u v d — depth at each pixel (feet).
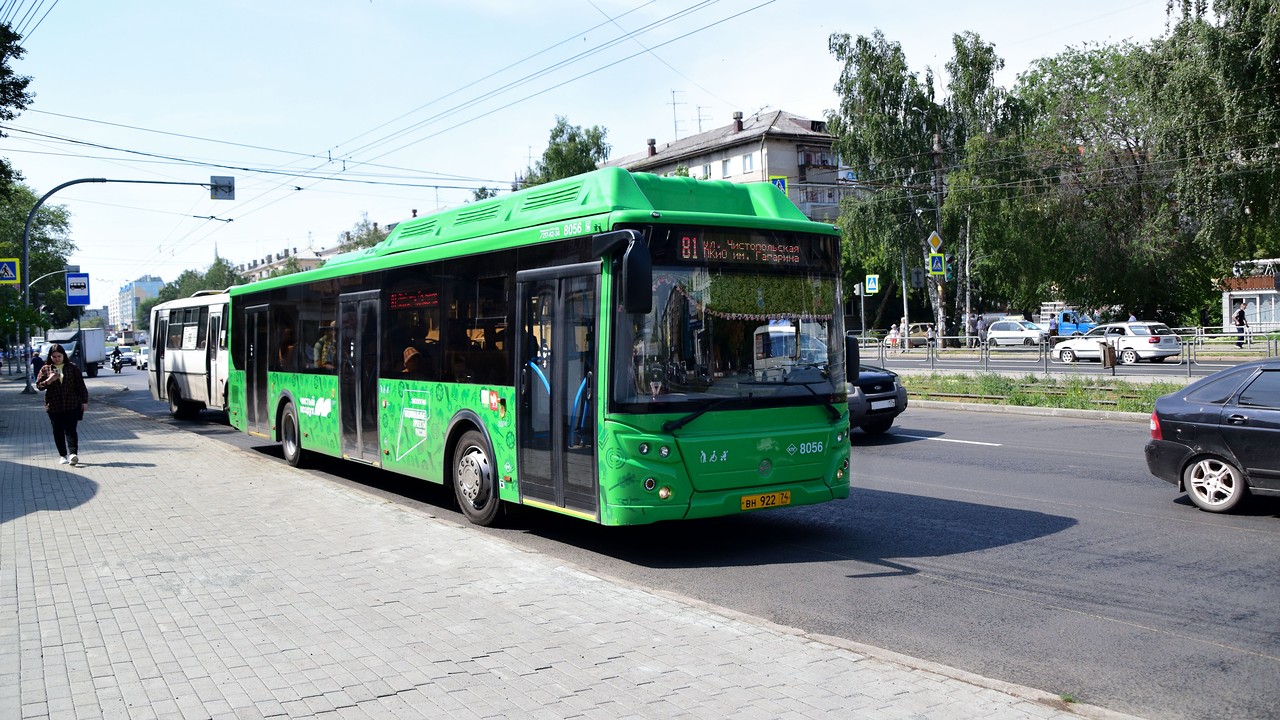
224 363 69.72
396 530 29.68
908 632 20.34
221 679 16.94
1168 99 120.47
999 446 50.37
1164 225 149.89
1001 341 162.91
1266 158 112.57
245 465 45.96
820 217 245.45
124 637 19.51
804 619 21.52
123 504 35.37
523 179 236.43
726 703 15.37
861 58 167.12
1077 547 27.48
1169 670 17.61
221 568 25.29
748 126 260.62
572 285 27.35
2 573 25.02
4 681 16.99
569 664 17.37
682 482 25.73
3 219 261.85
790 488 27.55
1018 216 157.07
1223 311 185.98
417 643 18.75
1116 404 64.69
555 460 27.96
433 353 34.63
